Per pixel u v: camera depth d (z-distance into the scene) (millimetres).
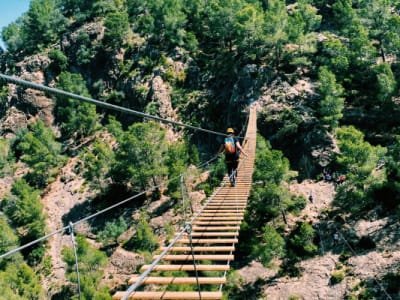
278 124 73250
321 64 82250
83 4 144375
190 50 100938
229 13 92125
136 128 75125
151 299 8758
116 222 70875
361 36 77938
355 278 46688
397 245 48750
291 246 54062
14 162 101375
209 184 69750
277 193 55688
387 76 69562
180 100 92625
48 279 62562
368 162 54531
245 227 56531
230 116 81688
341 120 72062
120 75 108625
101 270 56219
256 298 48281
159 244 60938
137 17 124625
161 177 75875
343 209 57719
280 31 80250
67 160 96562
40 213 71625
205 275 42750
